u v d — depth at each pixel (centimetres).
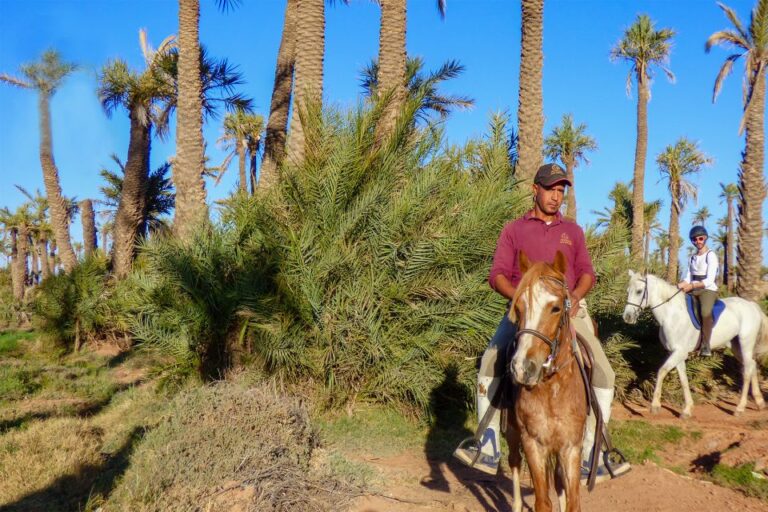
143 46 2353
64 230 2605
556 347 361
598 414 405
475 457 452
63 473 593
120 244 2009
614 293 1016
